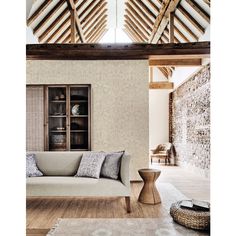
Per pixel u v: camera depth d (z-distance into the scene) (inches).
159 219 122.4
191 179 249.3
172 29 245.4
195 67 287.4
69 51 212.7
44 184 140.9
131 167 228.8
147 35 335.0
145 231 105.2
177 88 377.7
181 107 353.1
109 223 117.0
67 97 222.8
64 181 142.9
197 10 214.8
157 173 157.8
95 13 306.7
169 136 410.3
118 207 148.7
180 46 209.3
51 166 161.8
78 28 282.2
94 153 160.4
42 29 244.5
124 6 320.2
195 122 293.6
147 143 230.4
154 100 414.6
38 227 117.8
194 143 295.3
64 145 224.1
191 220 95.3
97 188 140.3
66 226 112.7
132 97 232.1
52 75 232.2
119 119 231.3
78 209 145.0
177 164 367.2
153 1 258.8
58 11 237.8
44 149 219.8
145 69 232.2
